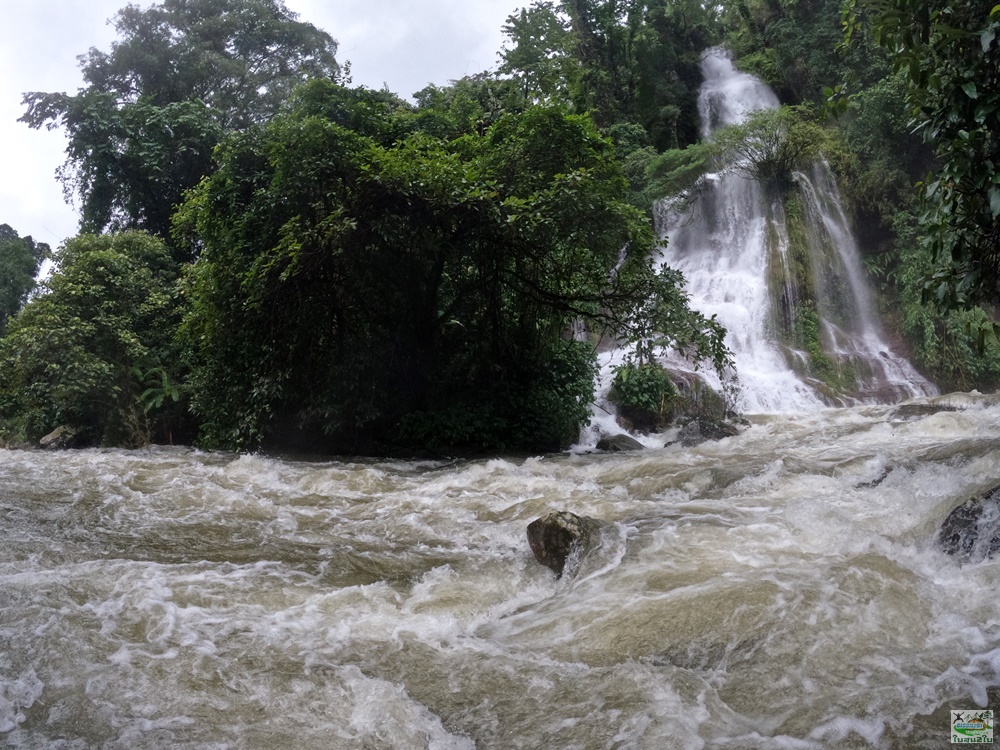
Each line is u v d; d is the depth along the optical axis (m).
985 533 5.48
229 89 34.12
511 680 4.21
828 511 6.58
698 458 10.66
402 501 9.04
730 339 24.08
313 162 13.09
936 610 4.64
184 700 4.01
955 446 8.72
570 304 14.95
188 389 17.66
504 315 15.55
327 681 4.24
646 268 13.80
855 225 28.75
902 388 23.02
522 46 29.66
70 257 19.33
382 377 14.32
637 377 18.53
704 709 3.80
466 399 14.88
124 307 18.70
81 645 4.55
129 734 3.70
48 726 3.75
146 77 32.94
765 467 8.91
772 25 37.47
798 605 4.65
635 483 9.02
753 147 27.58
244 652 4.56
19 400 19.69
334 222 12.73
